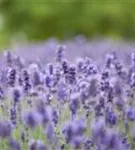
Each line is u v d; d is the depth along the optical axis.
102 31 21.14
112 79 3.43
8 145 2.85
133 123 3.28
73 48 8.41
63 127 2.83
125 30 21.17
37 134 3.07
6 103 3.54
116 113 3.38
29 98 3.32
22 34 21.22
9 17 21.34
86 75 3.64
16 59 4.20
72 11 21.11
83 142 2.87
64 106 3.28
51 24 21.20
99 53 6.96
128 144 3.11
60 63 3.93
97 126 2.43
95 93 2.98
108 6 21.00
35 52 7.64
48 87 3.41
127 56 5.52
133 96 3.60
